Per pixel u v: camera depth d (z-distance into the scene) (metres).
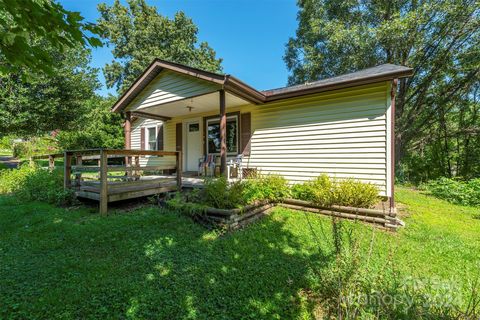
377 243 3.40
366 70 5.80
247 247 3.20
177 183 5.79
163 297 2.09
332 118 5.57
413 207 5.93
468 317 1.56
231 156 7.73
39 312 1.85
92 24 1.99
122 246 3.06
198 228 3.84
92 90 13.02
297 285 2.33
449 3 9.25
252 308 2.02
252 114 7.05
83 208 4.69
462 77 10.96
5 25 1.79
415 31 9.87
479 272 2.49
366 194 4.59
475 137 12.50
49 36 1.94
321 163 5.73
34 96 10.56
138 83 6.81
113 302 2.00
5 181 6.90
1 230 3.51
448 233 3.90
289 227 4.07
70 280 2.28
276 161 6.55
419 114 12.61
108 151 4.33
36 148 16.81
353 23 12.84
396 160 12.42
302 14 15.72
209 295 2.16
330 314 1.92
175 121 9.48
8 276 2.31
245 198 4.58
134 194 4.82
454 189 7.20
